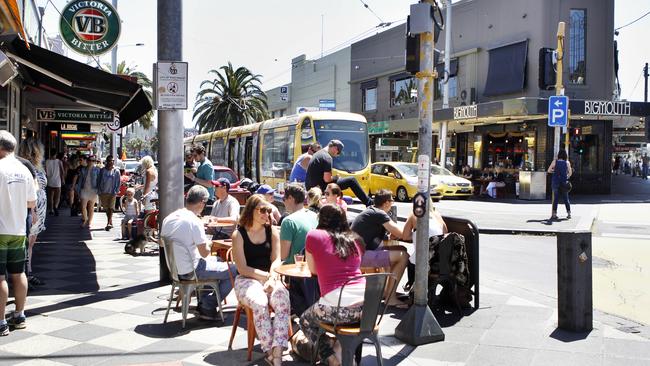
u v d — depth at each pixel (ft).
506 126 92.02
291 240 19.60
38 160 24.86
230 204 28.53
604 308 22.61
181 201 25.67
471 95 97.14
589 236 19.24
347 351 14.64
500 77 91.15
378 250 22.52
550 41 85.15
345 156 63.36
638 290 25.71
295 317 20.04
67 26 45.24
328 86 157.99
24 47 27.40
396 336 18.76
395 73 119.85
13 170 18.62
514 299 23.79
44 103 53.16
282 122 70.18
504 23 91.45
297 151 64.39
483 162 97.14
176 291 24.27
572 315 19.27
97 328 19.39
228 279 20.26
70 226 47.60
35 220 20.29
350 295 15.21
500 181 86.69
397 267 22.31
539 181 78.74
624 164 189.16
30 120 52.31
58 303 22.44
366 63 130.93
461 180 80.59
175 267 19.54
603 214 58.23
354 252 15.72
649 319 21.01
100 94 38.14
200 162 34.40
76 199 56.03
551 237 44.75
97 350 17.29
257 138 78.59
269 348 16.15
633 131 105.70
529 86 87.15
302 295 19.99
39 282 25.48
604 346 17.78
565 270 19.39
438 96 104.99
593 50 86.63
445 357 17.03
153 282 26.23
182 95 25.18
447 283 21.84
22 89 43.32
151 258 32.65
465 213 59.16
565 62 85.61
